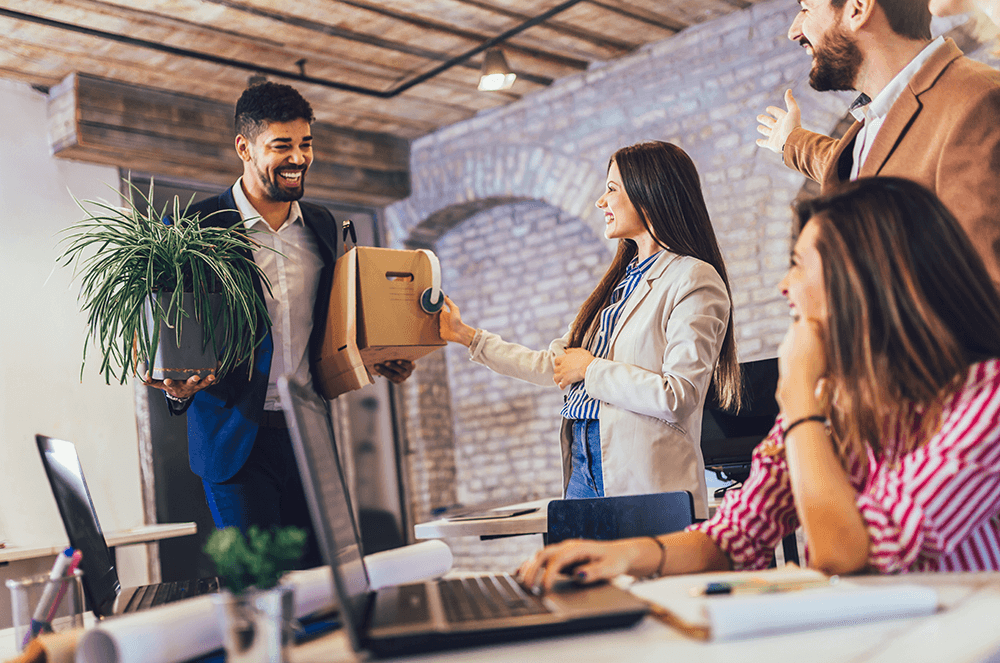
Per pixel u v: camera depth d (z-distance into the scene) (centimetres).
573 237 587
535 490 596
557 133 552
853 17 209
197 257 195
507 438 612
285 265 223
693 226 217
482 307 632
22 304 437
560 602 89
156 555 468
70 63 452
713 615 75
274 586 75
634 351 214
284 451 213
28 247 445
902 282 105
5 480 416
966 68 197
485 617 83
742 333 470
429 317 227
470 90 550
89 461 447
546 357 239
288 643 74
